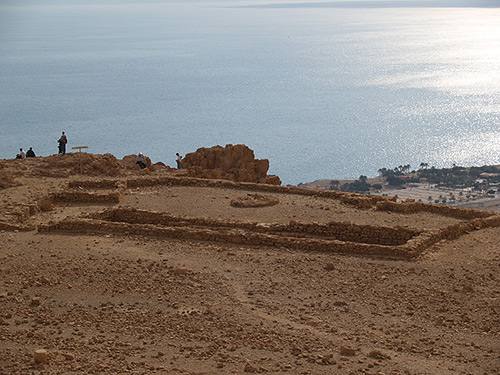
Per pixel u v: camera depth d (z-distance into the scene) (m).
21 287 25.31
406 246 30.03
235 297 24.69
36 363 18.66
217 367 18.80
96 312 23.06
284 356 19.69
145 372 18.33
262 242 31.89
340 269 28.14
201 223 35.00
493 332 21.83
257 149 165.25
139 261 28.61
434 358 19.75
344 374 18.41
